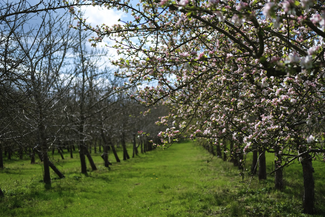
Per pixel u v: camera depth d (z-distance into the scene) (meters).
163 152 45.16
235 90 6.02
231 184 12.91
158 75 5.48
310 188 7.99
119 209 9.59
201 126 7.30
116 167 24.58
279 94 5.12
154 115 43.19
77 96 16.98
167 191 12.32
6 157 35.75
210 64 5.36
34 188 12.78
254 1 3.12
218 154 25.92
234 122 6.94
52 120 11.20
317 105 4.63
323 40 4.28
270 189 10.95
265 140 5.12
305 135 5.07
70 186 13.67
